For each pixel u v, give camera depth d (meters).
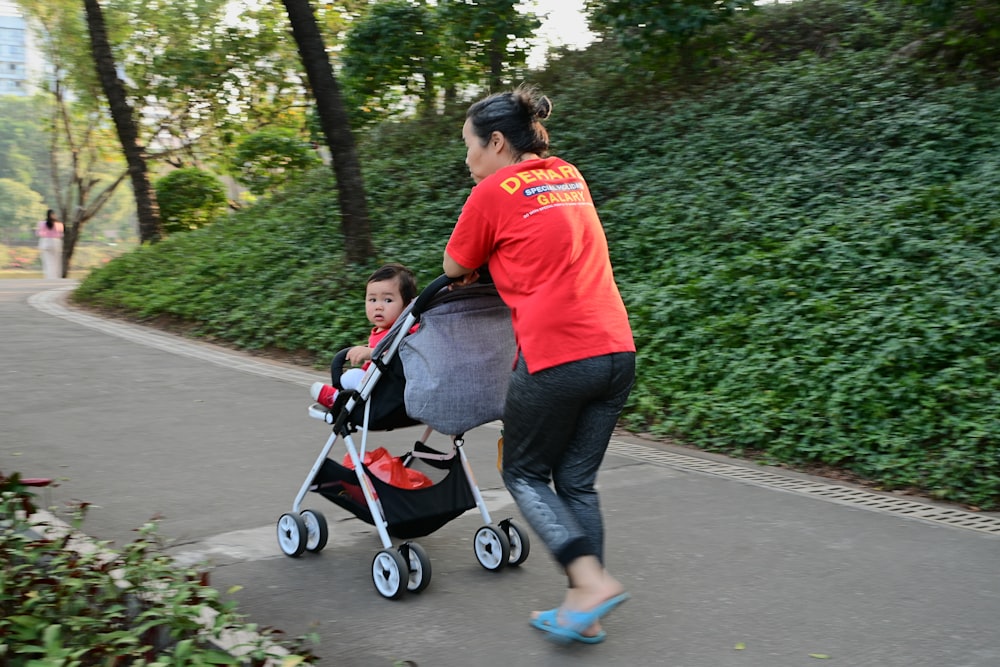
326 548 4.28
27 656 2.81
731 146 10.49
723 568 4.08
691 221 9.27
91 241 70.38
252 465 5.55
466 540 4.44
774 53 12.89
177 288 11.98
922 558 4.23
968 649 3.29
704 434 6.53
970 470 5.35
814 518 4.84
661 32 12.01
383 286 4.11
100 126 24.98
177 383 7.96
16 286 17.06
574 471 3.37
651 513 4.88
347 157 10.65
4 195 70.69
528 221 3.17
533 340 3.17
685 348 7.50
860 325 6.85
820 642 3.35
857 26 12.50
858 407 6.20
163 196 17.11
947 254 7.35
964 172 8.70
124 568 3.29
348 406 3.91
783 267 7.96
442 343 3.66
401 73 15.07
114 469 5.38
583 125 12.32
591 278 3.22
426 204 11.94
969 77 10.26
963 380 6.06
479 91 15.15
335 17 18.91
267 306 10.45
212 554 4.14
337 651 3.25
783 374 6.71
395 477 3.92
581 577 3.19
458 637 3.37
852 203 8.72
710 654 3.25
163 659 2.73
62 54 22.03
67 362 8.72
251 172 17.72
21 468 5.34
